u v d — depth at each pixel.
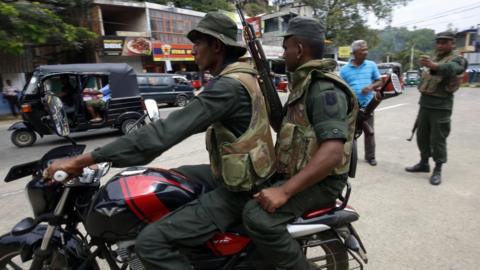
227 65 1.71
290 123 1.71
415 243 2.85
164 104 15.77
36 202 1.79
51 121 1.69
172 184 1.76
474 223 3.17
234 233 1.76
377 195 3.86
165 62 21.92
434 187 4.08
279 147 1.75
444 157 4.16
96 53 19.05
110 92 8.32
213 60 1.75
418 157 5.42
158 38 21.91
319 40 1.71
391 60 59.06
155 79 14.52
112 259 1.86
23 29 12.23
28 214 3.65
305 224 1.75
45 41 13.07
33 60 16.12
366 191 3.99
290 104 1.71
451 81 3.89
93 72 8.12
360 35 31.80
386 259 2.63
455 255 2.67
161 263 1.58
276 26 30.14
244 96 1.57
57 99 1.71
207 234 1.67
